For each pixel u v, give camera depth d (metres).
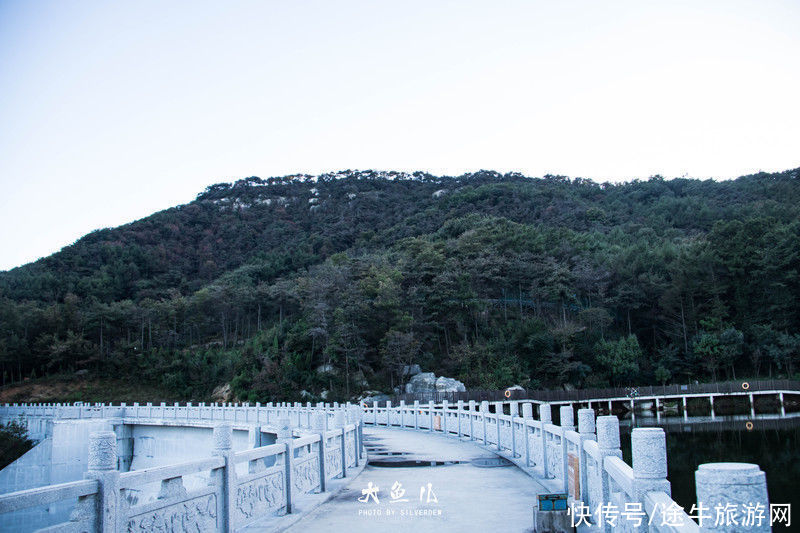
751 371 58.75
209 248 121.75
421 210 126.94
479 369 57.47
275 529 8.23
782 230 61.25
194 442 39.16
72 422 38.12
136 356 73.94
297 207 146.00
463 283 66.44
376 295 63.94
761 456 24.67
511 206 113.31
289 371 59.25
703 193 115.75
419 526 8.44
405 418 32.69
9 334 73.94
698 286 62.69
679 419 44.50
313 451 11.18
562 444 10.41
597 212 105.06
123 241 120.00
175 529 6.27
